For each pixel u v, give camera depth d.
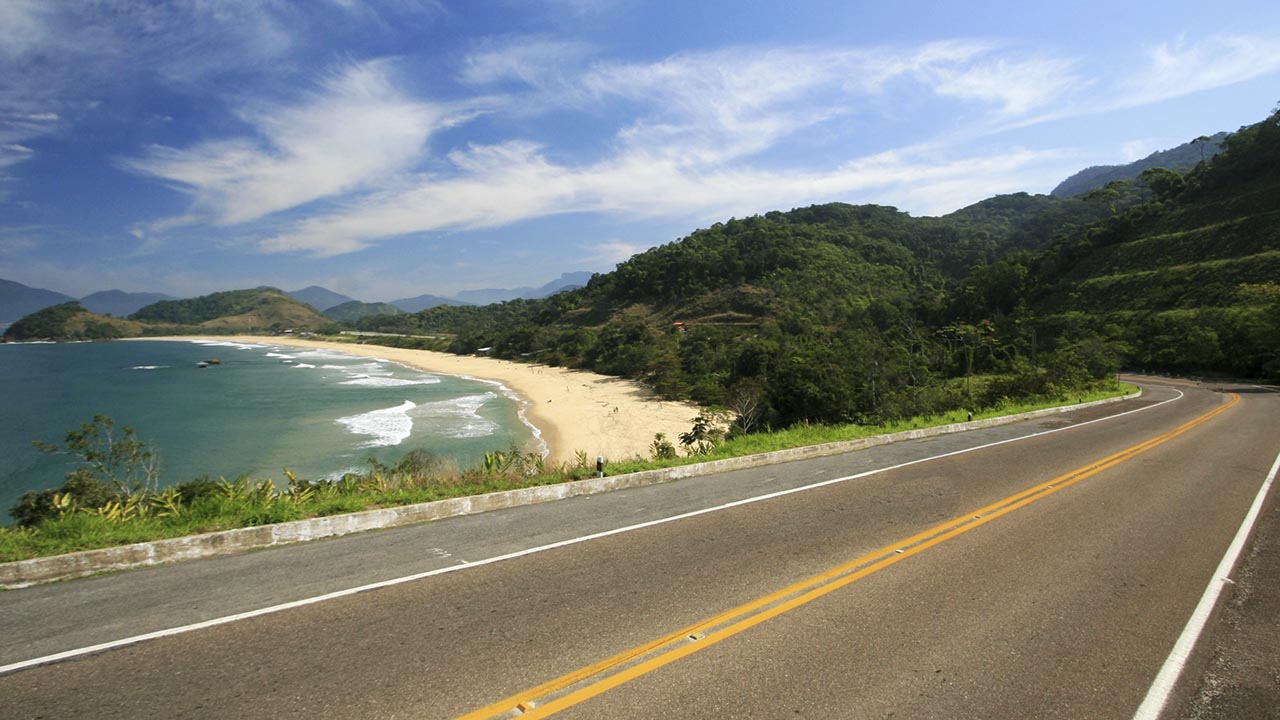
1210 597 5.30
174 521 6.33
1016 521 7.54
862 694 3.64
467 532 6.66
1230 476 10.80
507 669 3.80
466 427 40.53
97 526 6.02
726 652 4.09
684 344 82.38
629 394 57.97
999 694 3.70
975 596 5.18
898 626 4.56
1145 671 4.04
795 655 4.08
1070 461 11.95
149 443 34.06
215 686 3.55
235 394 58.72
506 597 4.89
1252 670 4.09
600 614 4.61
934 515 7.73
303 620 4.41
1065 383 29.77
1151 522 7.65
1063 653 4.24
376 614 4.53
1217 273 55.78
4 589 4.86
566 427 40.50
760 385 39.03
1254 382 43.00
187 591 4.89
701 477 10.14
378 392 61.22
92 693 3.46
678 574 5.48
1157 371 51.25
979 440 14.88
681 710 3.42
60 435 36.88
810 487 9.27
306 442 35.19
